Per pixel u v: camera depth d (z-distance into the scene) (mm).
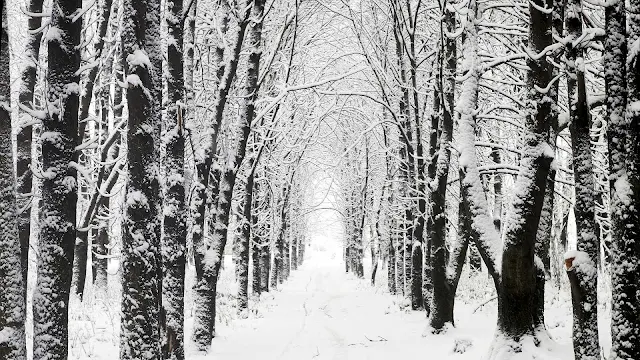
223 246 14086
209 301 13609
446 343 13445
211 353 13352
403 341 14625
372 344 14453
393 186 28203
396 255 29688
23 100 10773
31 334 12438
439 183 15219
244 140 14625
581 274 7930
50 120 7684
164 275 11930
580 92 8141
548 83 9062
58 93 7727
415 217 19875
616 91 7199
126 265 8203
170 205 11867
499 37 15648
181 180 11938
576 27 8461
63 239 7574
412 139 19688
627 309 6844
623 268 6883
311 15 22312
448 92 15695
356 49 24828
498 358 9094
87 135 22156
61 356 7438
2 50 6457
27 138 10344
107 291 22578
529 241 9008
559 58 9539
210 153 13602
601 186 16188
